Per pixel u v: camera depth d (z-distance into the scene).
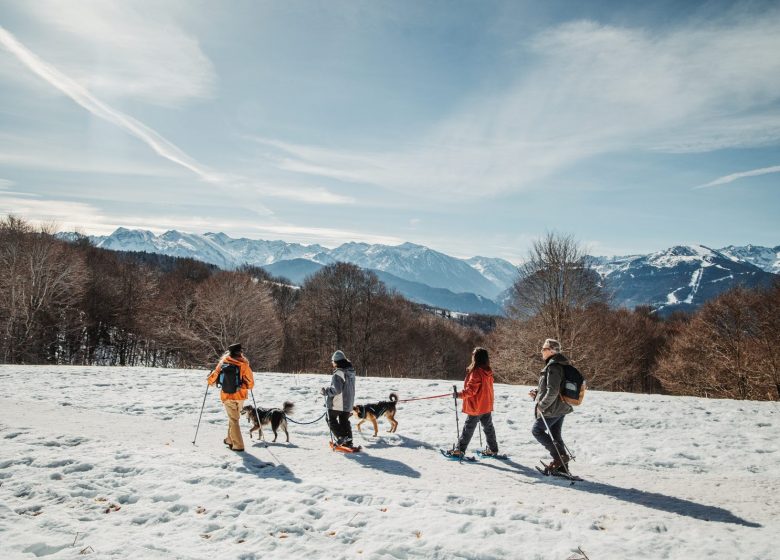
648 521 5.83
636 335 47.31
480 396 8.93
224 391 9.02
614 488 7.36
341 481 7.27
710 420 12.30
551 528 5.69
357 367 54.19
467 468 8.32
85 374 19.33
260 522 5.65
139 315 56.44
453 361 78.19
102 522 5.64
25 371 19.69
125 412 12.48
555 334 31.48
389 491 6.82
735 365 34.66
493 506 6.25
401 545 5.08
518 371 33.62
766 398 32.84
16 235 46.59
